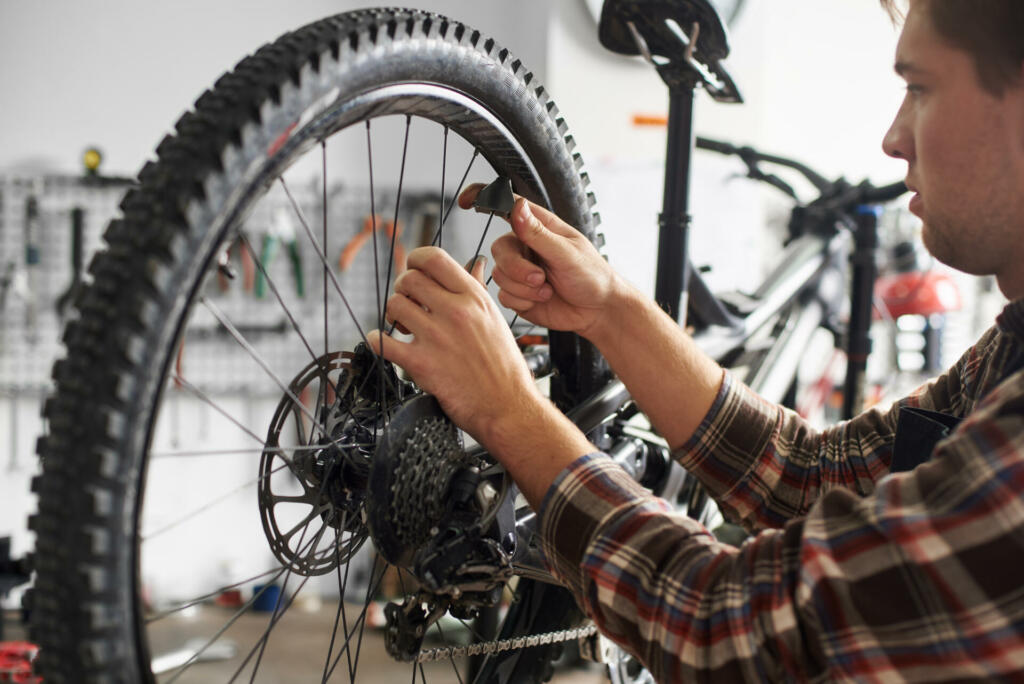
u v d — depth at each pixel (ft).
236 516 8.46
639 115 8.16
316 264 8.57
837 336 5.41
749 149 5.41
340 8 8.55
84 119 8.22
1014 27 1.65
